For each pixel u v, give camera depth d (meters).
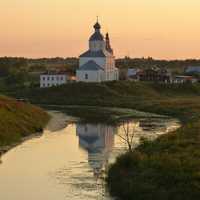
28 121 132.62
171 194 59.38
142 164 71.06
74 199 64.75
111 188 68.44
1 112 124.62
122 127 140.38
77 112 190.25
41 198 65.25
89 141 112.44
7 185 71.19
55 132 128.25
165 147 82.00
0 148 99.50
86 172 79.06
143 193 62.03
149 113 189.88
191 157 71.12
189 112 178.88
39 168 82.00
